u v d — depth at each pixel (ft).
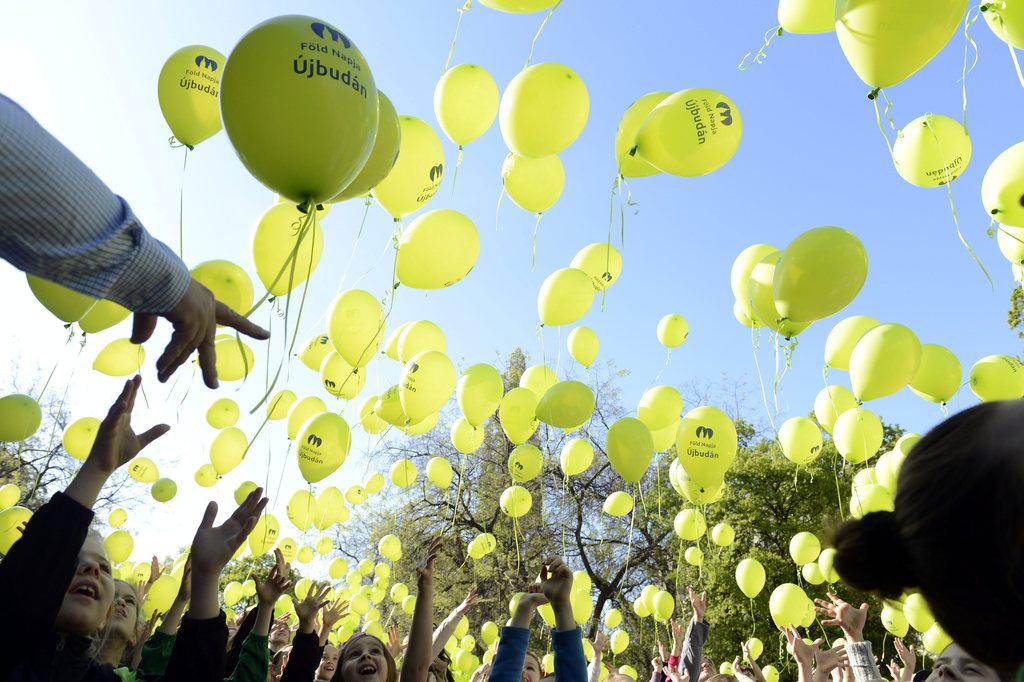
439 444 60.49
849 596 44.09
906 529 2.29
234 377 18.21
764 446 58.13
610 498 28.43
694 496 20.83
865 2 9.86
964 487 2.13
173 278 4.49
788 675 46.26
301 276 13.84
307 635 10.17
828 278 12.93
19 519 16.97
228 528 6.88
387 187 14.06
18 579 5.41
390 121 9.95
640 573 59.16
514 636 8.13
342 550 59.62
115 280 4.20
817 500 53.62
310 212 8.05
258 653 9.04
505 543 58.08
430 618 9.70
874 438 18.65
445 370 18.24
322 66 7.63
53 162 3.70
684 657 13.57
